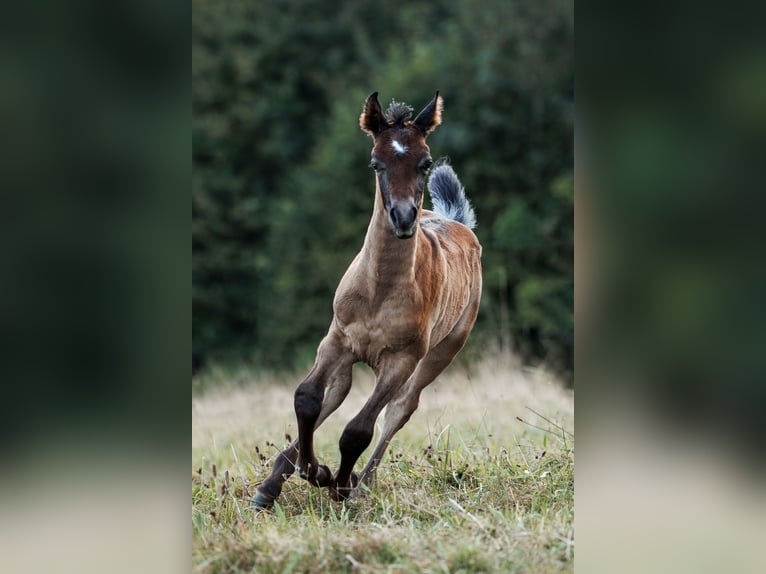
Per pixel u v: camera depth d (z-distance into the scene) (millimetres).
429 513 11258
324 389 12453
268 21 53844
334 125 46375
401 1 56750
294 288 41906
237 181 48250
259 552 9680
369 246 12086
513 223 37406
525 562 9250
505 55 41781
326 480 12156
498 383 18703
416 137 11695
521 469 12750
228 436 16656
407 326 12289
